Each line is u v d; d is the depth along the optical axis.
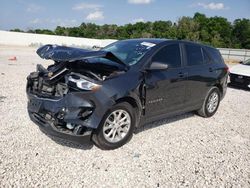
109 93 3.97
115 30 87.38
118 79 4.16
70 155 4.01
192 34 71.00
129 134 4.46
